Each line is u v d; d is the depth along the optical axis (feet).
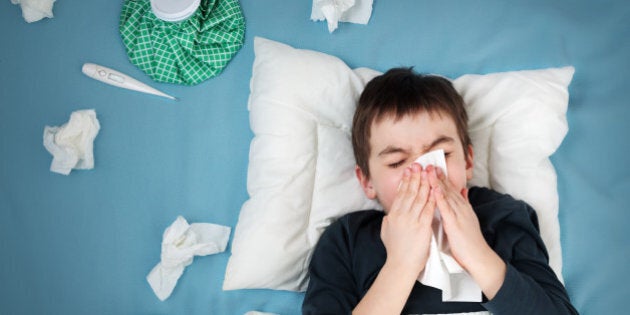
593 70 4.54
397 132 3.53
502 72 4.31
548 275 3.47
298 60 4.19
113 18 4.67
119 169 4.38
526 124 4.08
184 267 4.17
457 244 3.31
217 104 4.51
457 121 3.67
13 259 4.17
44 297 4.11
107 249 4.22
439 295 3.49
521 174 4.05
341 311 3.49
